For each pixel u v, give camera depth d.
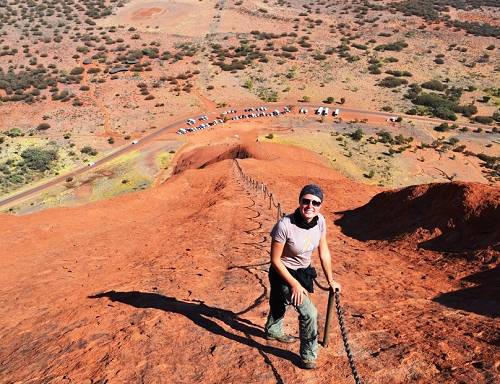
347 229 15.81
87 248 15.53
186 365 4.93
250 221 15.65
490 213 11.08
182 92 111.06
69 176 77.81
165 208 26.14
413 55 131.00
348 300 7.04
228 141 84.38
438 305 6.92
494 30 147.88
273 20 160.50
